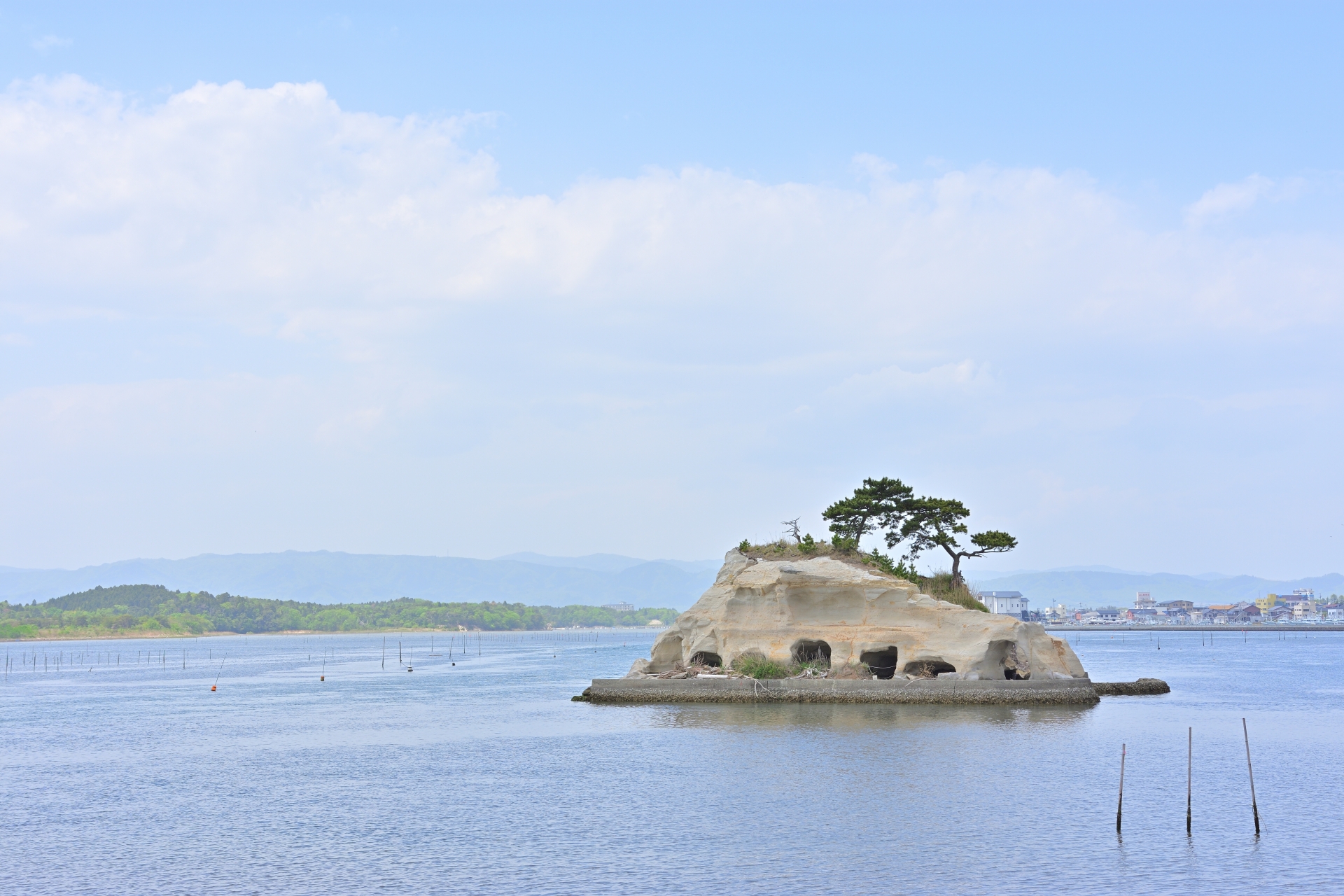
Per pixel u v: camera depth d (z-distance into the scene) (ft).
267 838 139.95
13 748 236.22
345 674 529.04
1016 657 280.31
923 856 126.21
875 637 282.15
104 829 147.13
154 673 570.05
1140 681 321.32
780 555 306.35
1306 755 196.34
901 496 336.08
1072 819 144.15
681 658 314.35
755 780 172.14
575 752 206.69
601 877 119.14
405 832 142.00
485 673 516.73
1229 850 128.16
